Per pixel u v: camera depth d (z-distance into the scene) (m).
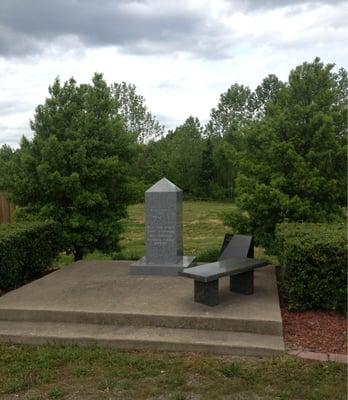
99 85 9.98
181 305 5.84
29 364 4.67
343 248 5.64
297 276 5.75
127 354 4.85
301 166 7.99
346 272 5.67
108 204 9.45
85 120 9.40
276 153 8.19
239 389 4.04
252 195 8.18
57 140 8.95
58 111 9.50
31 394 4.06
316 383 4.11
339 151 8.02
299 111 8.23
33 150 9.37
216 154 44.91
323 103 8.38
